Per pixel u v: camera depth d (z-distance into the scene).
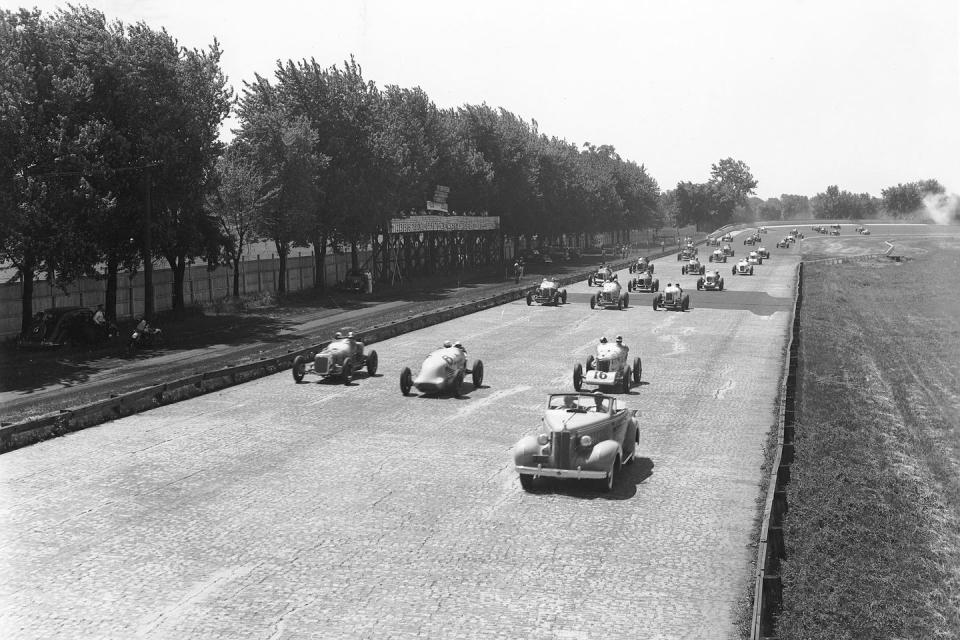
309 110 70.25
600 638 12.34
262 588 13.97
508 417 26.36
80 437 23.95
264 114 63.53
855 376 35.97
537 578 14.40
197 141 51.19
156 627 12.63
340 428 24.89
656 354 38.97
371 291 73.56
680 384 31.92
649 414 26.88
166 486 19.34
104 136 45.72
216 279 66.38
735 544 15.99
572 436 18.66
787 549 15.65
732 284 81.62
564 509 17.86
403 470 20.66
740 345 41.91
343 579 14.32
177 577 14.39
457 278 94.06
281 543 15.91
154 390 28.02
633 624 12.77
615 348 30.75
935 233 199.38
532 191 111.75
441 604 13.40
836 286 82.38
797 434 24.55
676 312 56.38
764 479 20.08
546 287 60.47
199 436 23.98
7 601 13.48
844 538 16.83
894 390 34.22
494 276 97.31
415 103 90.75
